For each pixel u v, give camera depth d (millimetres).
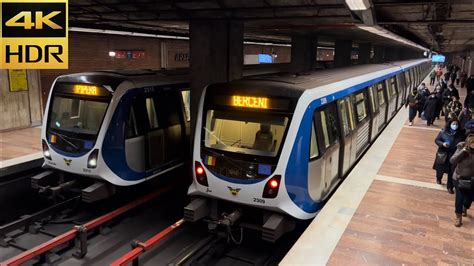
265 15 9555
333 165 7691
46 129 8727
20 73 13719
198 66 10398
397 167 8906
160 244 7660
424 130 12953
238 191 6426
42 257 6844
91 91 8312
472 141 5867
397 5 7820
